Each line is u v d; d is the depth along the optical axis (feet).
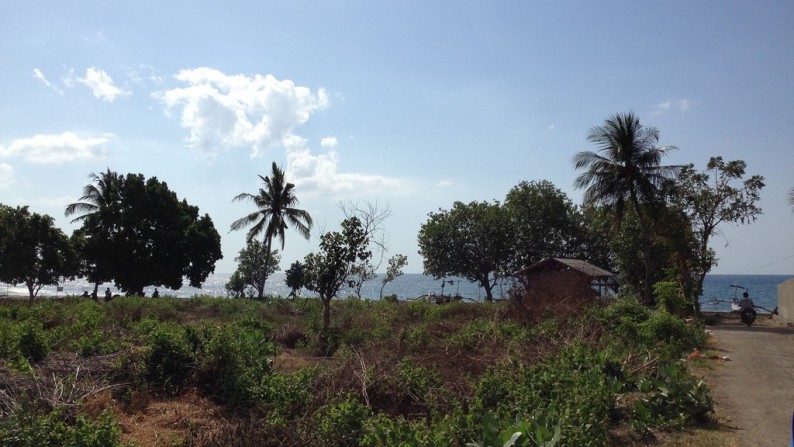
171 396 32.58
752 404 30.04
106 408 28.07
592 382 28.94
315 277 60.59
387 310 79.25
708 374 38.42
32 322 40.65
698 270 107.96
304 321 70.44
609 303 62.23
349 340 54.13
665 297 75.92
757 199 106.01
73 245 130.11
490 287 158.81
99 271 133.49
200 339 36.78
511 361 37.06
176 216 140.87
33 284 118.73
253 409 29.58
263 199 138.82
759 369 40.19
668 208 104.88
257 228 140.15
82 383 30.40
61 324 58.80
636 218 118.93
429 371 33.65
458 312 74.28
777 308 103.40
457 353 40.22
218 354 33.99
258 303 102.68
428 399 29.01
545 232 157.38
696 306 94.58
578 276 73.31
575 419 24.03
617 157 100.27
